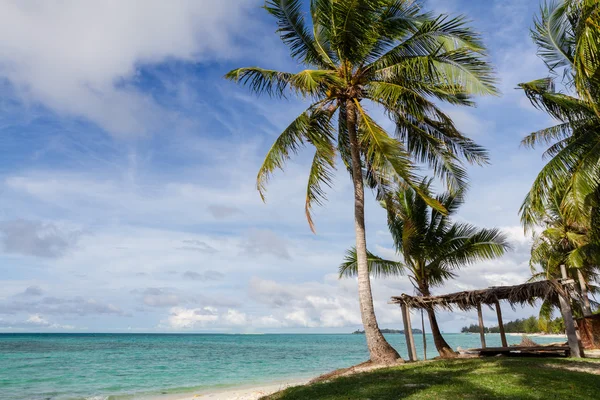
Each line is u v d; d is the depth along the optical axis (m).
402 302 18.88
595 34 8.02
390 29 15.94
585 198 13.68
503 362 13.68
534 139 18.52
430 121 17.38
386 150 13.59
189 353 54.28
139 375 26.47
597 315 22.22
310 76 12.84
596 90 12.30
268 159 16.55
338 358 43.53
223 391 18.14
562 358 14.78
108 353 52.91
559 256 26.64
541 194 14.35
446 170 17.38
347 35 15.26
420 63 14.31
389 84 14.73
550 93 15.77
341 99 16.92
